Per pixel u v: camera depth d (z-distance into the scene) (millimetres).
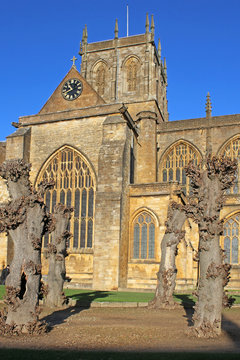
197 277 51844
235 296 40625
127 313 26812
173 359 13203
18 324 18281
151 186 50562
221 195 19969
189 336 18266
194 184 20531
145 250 49562
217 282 18812
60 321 22703
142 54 72562
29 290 18625
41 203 19578
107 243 47312
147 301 31797
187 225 52875
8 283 18516
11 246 53375
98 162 50438
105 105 54219
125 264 48750
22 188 19672
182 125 64688
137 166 61656
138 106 68812
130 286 48750
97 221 48281
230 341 17172
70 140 55375
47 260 53094
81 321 22781
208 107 64000
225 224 52781
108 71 74688
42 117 57438
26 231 18938
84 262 51219
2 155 62406
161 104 79812
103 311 27750
